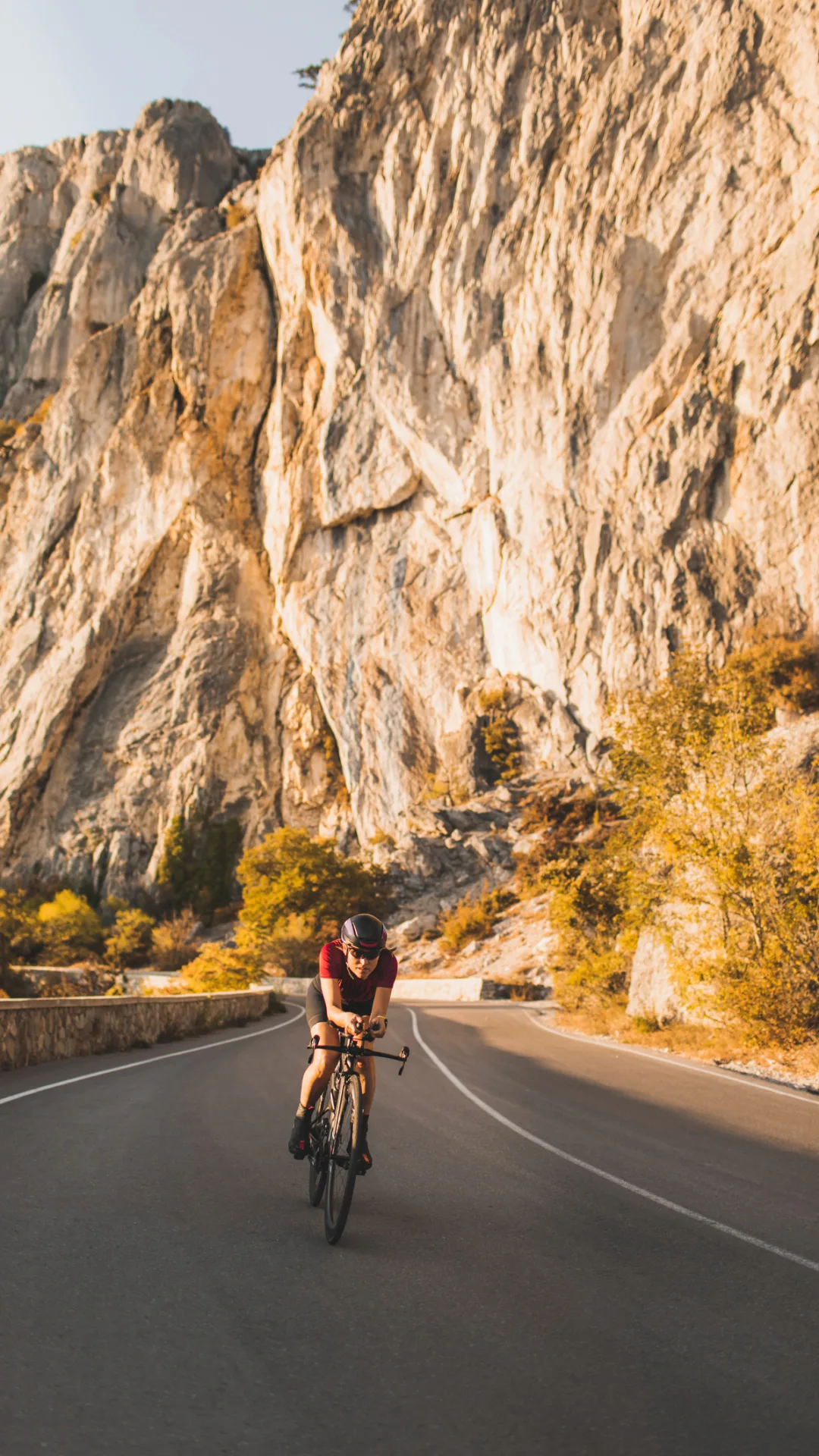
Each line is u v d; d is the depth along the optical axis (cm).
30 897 7775
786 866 1560
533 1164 635
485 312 6588
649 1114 892
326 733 7931
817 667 4972
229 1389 272
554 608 6197
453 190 6756
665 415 5778
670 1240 451
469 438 6762
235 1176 569
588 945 2662
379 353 7138
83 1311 329
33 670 8838
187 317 8588
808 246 5259
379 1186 555
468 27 6656
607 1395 276
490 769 6588
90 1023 1395
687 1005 1644
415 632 7156
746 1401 273
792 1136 785
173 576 8769
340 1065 485
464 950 5138
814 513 5247
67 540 9188
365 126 7162
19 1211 462
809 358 5278
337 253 7269
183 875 7581
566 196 6109
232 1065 1273
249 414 8594
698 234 5619
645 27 5775
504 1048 1662
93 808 8169
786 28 5278
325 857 5906
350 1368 290
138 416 8862
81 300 10731
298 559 7938
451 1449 241
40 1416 251
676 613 5597
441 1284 374
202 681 8150
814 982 1473
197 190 10606
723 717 1800
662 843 1727
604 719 5909
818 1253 433
